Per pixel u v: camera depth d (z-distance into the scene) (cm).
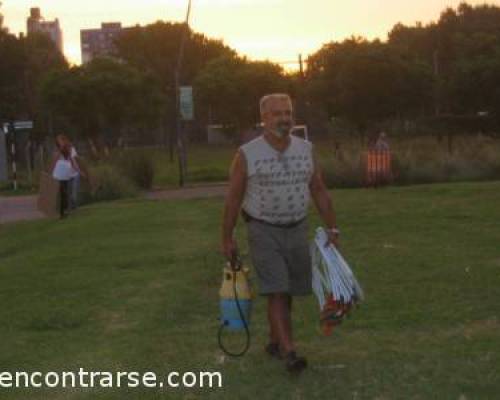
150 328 802
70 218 1950
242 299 664
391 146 3269
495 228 1354
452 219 1489
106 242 1411
